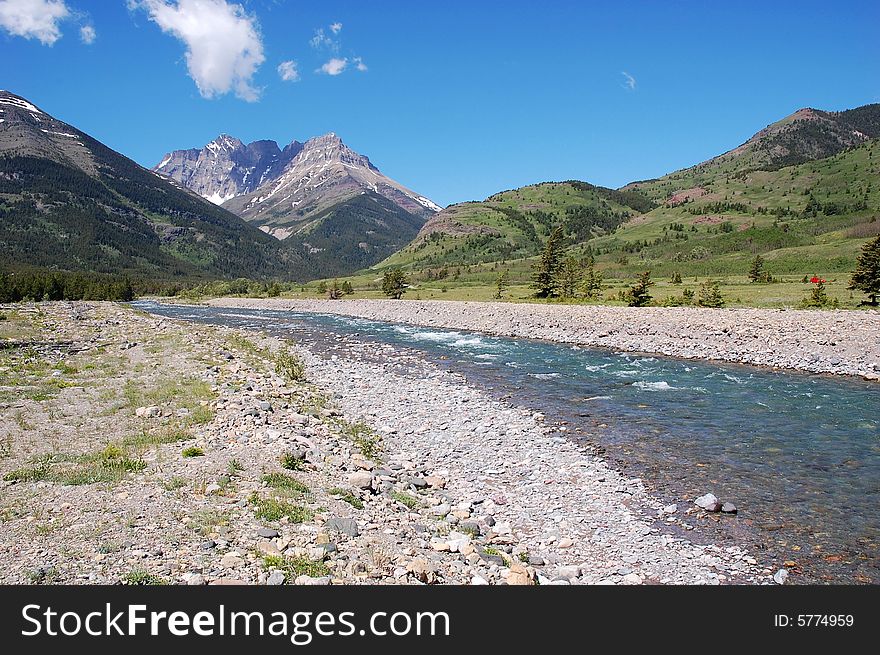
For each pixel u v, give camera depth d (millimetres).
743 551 12430
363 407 25562
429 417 23828
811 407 25516
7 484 12391
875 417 23734
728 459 18500
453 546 11297
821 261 145500
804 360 36719
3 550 9289
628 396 28047
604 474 17078
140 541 9828
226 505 11656
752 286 100062
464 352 44969
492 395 28391
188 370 28656
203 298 174000
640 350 45156
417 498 14469
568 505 14812
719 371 35219
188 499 11797
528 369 36469
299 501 12305
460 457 18625
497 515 14086
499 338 55656
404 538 11492
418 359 41000
